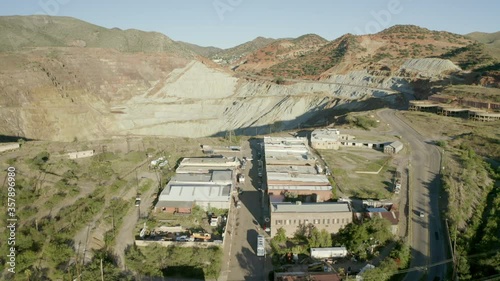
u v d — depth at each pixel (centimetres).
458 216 7262
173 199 7925
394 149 10688
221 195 8050
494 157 10019
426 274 5950
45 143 10712
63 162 9175
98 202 7625
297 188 8081
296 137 12488
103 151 10575
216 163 9988
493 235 6856
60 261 6116
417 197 8162
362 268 6059
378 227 6681
